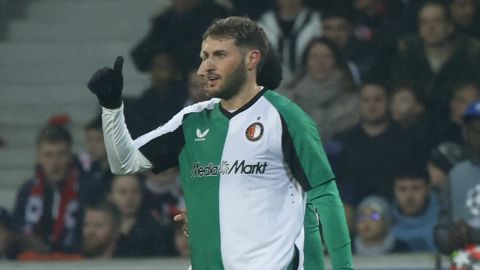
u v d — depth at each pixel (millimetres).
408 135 28531
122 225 27781
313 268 13477
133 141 13477
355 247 26859
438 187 26844
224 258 13023
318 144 12969
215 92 13047
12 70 33594
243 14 31188
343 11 30672
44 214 28453
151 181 27828
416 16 30516
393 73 29891
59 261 27609
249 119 13039
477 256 22109
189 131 13336
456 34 30141
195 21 31312
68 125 32312
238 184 12961
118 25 34000
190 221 13266
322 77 29406
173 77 30078
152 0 34219
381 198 27672
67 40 34031
